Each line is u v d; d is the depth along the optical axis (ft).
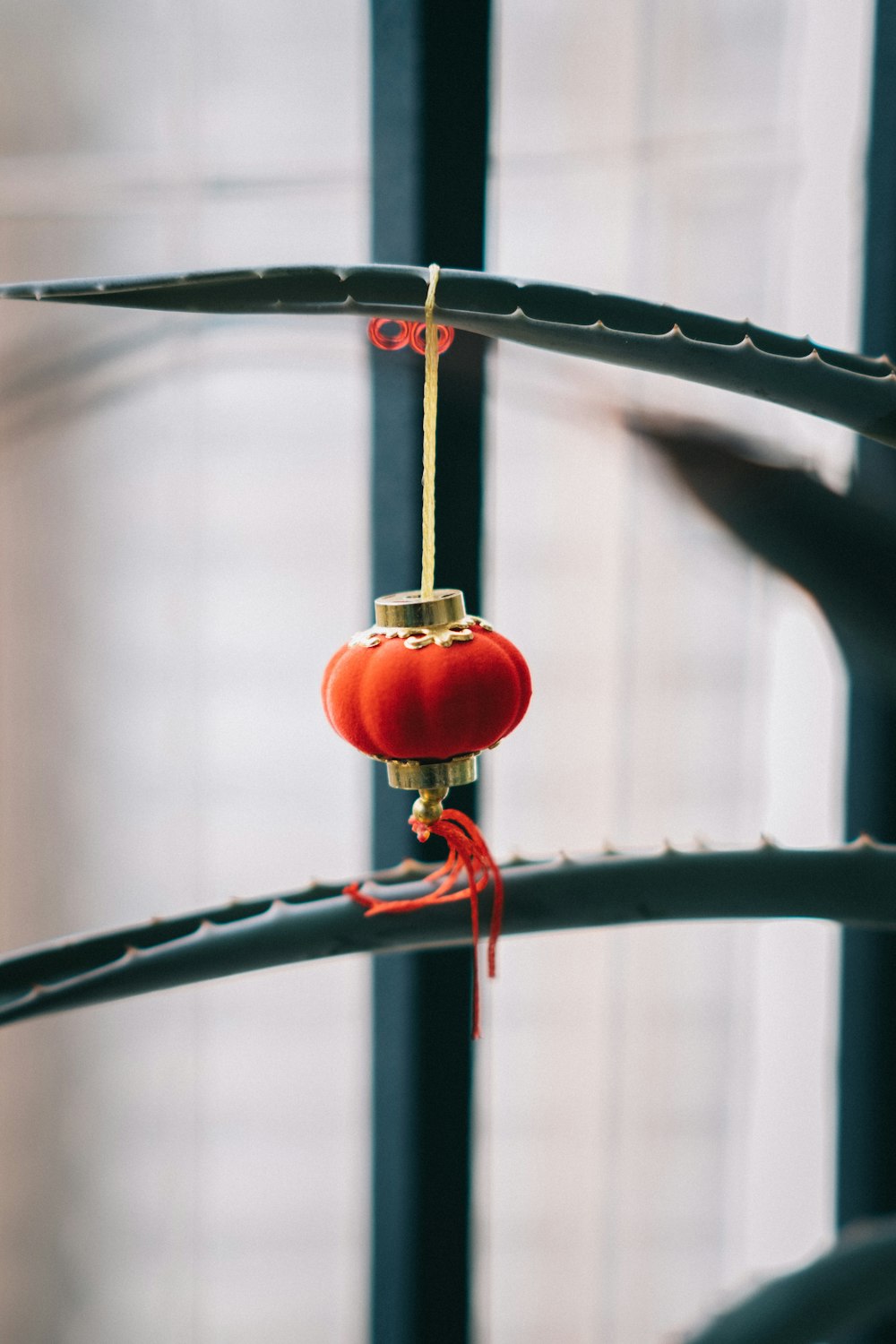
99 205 2.32
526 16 2.21
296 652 2.52
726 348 1.32
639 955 2.58
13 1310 2.72
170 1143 2.69
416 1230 1.96
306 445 2.44
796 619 2.33
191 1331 2.70
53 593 2.50
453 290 1.32
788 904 1.40
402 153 1.72
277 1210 2.70
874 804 1.96
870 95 1.86
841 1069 2.12
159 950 1.39
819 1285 1.53
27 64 2.29
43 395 2.28
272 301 1.32
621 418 1.66
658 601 2.41
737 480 1.54
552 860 1.41
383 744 1.40
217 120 2.29
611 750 2.48
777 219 2.20
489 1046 2.60
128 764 2.57
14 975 1.41
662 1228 2.65
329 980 2.65
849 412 1.32
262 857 2.58
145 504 2.47
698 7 2.18
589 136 2.24
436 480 1.79
